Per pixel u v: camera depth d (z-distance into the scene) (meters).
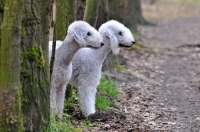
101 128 12.87
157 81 21.94
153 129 13.16
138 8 49.56
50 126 10.12
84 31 12.56
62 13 14.96
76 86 14.06
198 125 13.95
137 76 21.61
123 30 14.18
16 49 8.22
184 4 73.94
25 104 9.38
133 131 12.71
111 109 15.08
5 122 8.30
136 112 15.43
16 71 8.27
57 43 13.49
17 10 8.12
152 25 50.25
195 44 35.19
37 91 9.63
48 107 9.97
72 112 14.20
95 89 14.05
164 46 35.19
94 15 16.55
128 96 17.78
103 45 13.32
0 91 8.28
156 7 70.81
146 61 27.83
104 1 19.19
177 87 20.52
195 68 26.11
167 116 15.09
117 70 21.66
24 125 9.33
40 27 9.74
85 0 16.69
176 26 50.44
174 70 25.33
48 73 10.08
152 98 18.02
